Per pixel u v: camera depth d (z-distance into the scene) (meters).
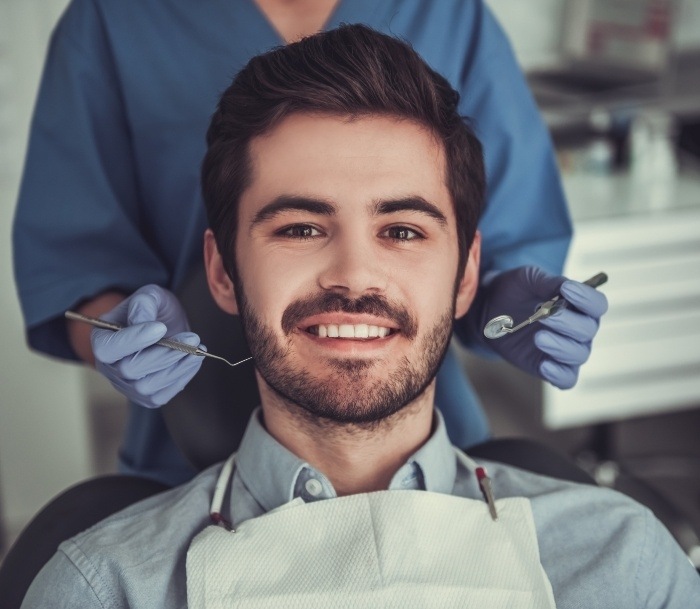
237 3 1.48
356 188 1.10
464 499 1.12
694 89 3.10
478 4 1.56
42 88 1.52
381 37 1.14
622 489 2.85
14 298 2.52
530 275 1.33
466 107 1.56
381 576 1.05
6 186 2.46
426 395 1.15
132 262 1.49
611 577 1.12
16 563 1.17
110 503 1.24
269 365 1.11
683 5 3.20
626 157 2.95
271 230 1.12
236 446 1.34
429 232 1.13
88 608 1.09
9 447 2.63
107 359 1.12
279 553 1.08
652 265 2.60
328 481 1.14
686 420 3.35
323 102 1.10
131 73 1.49
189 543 1.13
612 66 3.05
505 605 1.06
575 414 2.71
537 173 1.60
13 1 2.37
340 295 1.08
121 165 1.52
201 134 1.49
